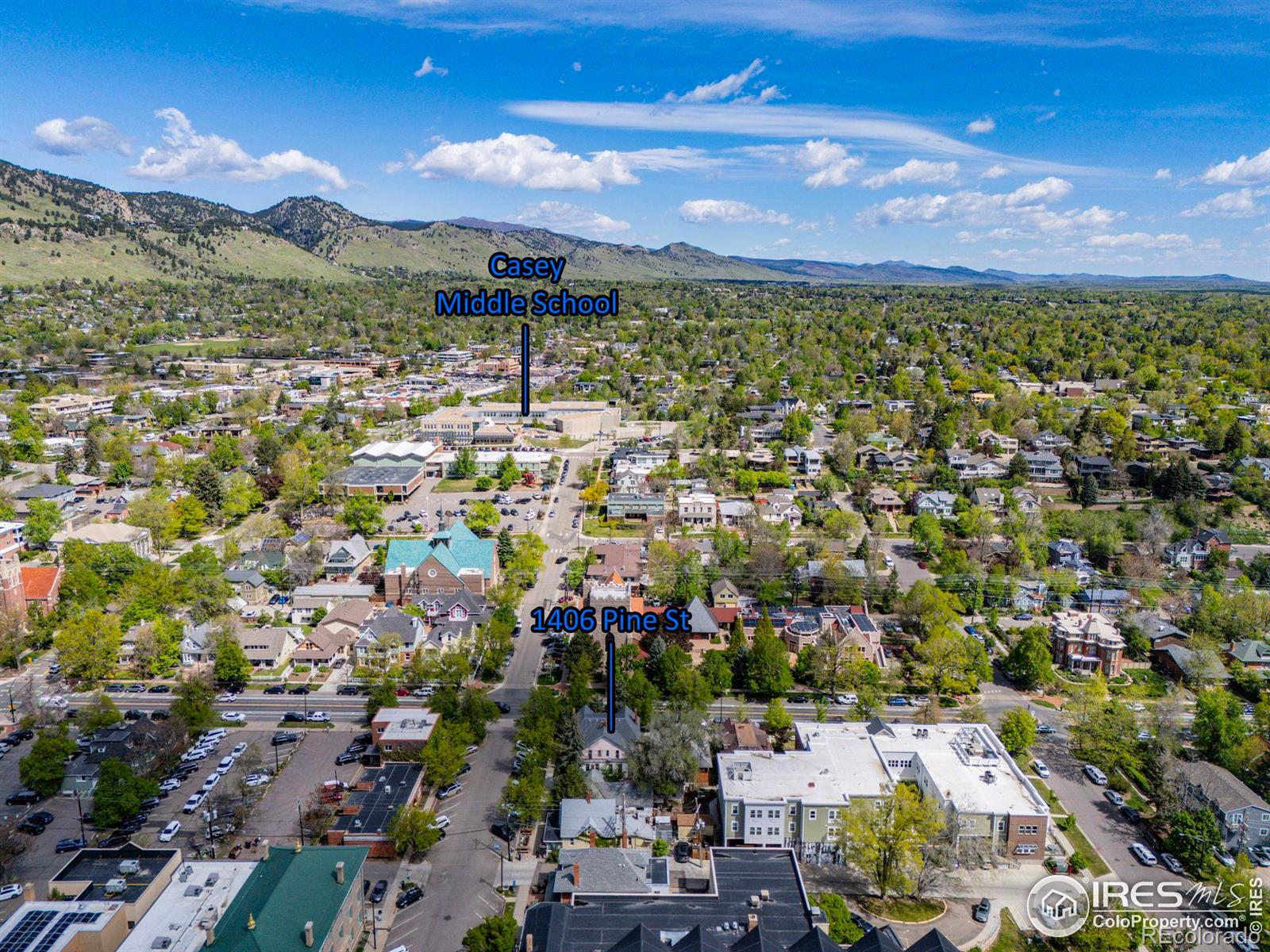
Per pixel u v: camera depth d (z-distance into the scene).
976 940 88.25
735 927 80.19
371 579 183.00
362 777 109.88
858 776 107.75
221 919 80.38
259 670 144.38
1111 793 112.25
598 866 90.06
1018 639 156.62
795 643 148.38
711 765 114.94
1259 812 103.00
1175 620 162.88
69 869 85.50
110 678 140.12
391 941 85.81
